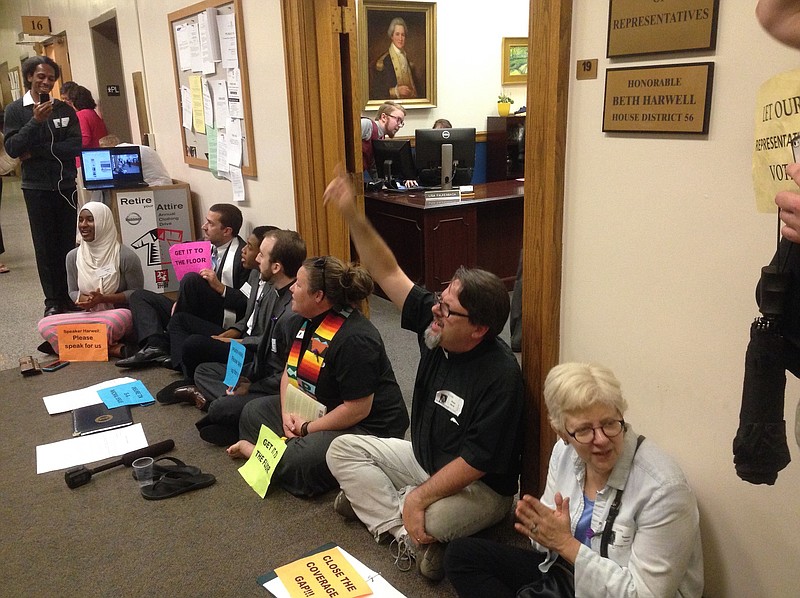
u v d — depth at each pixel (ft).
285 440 7.77
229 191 13.01
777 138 3.74
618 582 4.47
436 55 20.35
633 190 5.35
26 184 13.91
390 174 16.52
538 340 6.36
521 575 5.36
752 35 4.39
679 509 4.43
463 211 14.64
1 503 7.59
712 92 4.67
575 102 5.68
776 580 4.95
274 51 10.31
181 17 13.08
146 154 14.07
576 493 5.03
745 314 4.75
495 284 5.87
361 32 18.86
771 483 3.55
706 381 5.10
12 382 10.99
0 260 20.33
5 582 6.31
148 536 6.95
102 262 12.43
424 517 6.14
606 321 5.81
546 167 5.91
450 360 6.38
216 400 8.79
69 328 11.88
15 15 35.29
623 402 4.57
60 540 6.91
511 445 6.05
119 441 8.87
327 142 9.96
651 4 4.90
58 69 13.88
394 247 15.40
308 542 6.79
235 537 6.89
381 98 19.70
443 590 6.07
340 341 7.30
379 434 7.63
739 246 4.70
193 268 11.72
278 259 8.70
